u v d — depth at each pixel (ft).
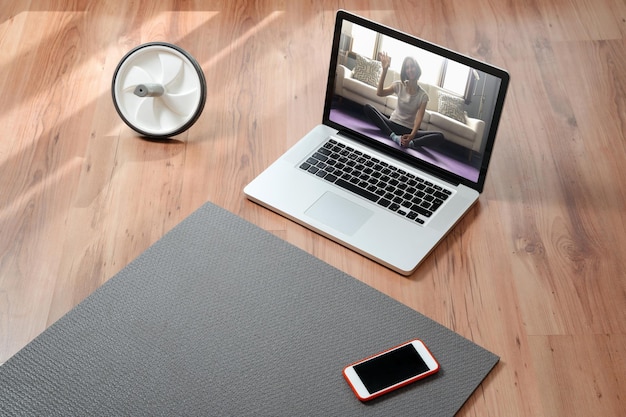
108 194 6.10
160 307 5.35
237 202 6.03
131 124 6.43
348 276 5.53
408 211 5.82
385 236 5.68
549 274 5.56
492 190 6.10
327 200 5.91
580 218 5.92
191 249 5.68
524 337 5.21
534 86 7.03
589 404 4.89
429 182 5.99
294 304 5.38
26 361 5.06
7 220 5.92
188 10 7.82
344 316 5.32
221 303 5.38
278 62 7.26
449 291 5.47
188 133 6.55
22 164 6.32
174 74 6.30
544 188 6.12
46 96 6.92
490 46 7.48
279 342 5.18
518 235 5.80
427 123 5.87
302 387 4.96
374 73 5.95
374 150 6.22
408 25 7.72
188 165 6.31
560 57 7.34
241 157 6.37
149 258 5.62
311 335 5.21
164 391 4.93
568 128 6.63
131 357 5.09
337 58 6.07
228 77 7.09
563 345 5.17
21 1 7.89
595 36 7.55
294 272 5.56
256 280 5.51
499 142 6.49
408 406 4.86
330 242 5.75
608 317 5.31
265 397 4.91
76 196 6.08
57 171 6.27
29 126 6.64
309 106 6.81
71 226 5.88
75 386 4.94
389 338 5.20
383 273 5.57
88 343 5.15
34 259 5.67
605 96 6.93
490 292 5.46
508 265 5.61
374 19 7.79
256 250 5.69
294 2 7.90
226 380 4.99
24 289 5.49
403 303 5.40
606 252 5.69
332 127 6.37
